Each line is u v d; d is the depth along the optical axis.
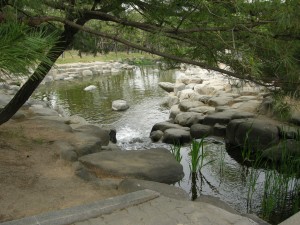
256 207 4.79
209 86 12.43
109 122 10.71
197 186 5.42
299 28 2.80
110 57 34.47
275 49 2.92
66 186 3.53
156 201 3.12
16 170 3.79
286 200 4.92
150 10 3.20
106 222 2.75
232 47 3.03
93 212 2.85
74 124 6.59
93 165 4.21
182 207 3.03
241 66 3.17
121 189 3.53
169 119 10.58
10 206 3.01
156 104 13.34
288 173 5.27
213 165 6.40
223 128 8.02
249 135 7.02
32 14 2.56
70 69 24.59
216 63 3.47
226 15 2.98
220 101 10.08
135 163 4.32
